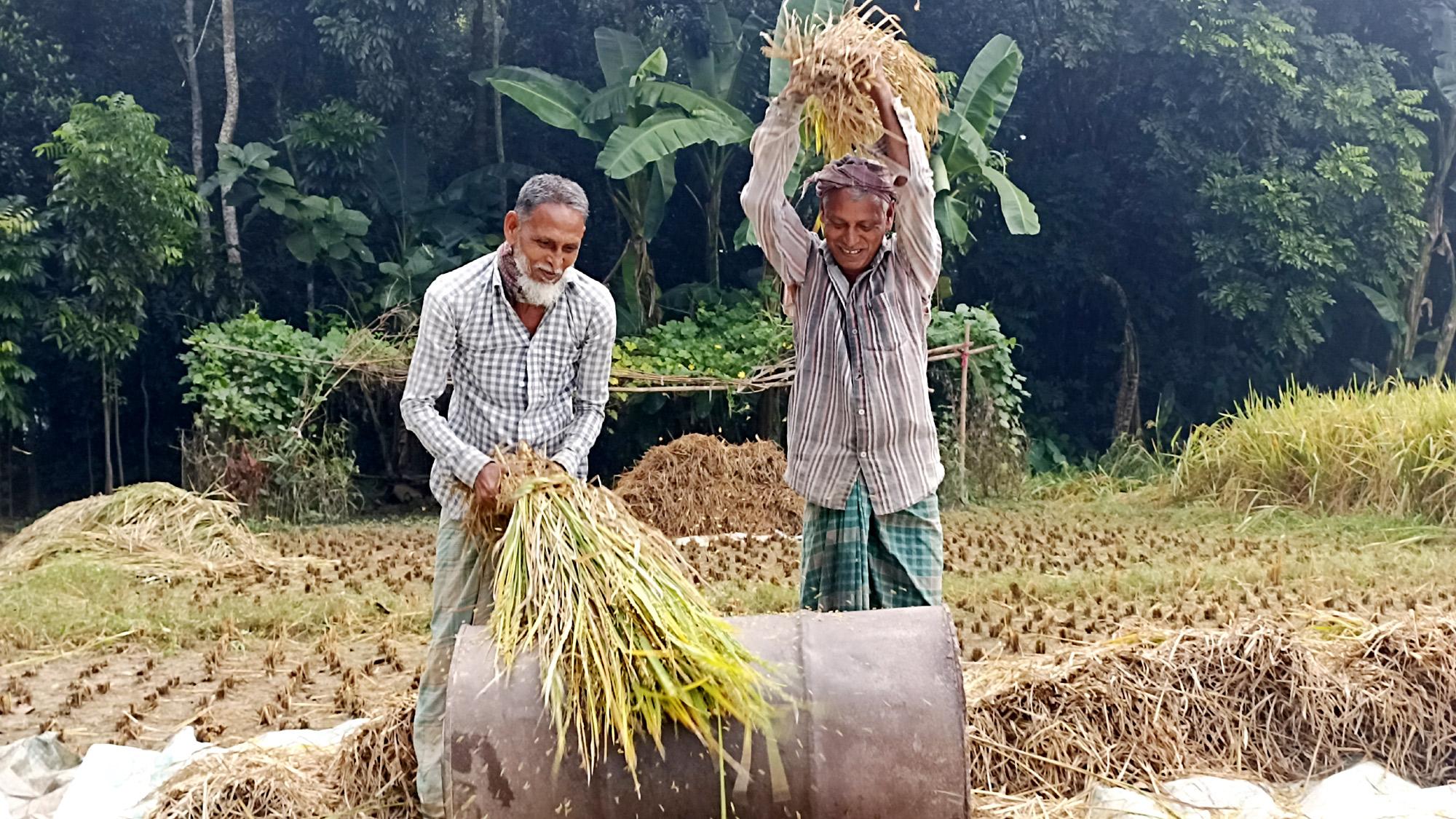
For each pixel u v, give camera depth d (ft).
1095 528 36.58
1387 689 15.06
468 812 9.86
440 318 12.09
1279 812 13.00
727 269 61.93
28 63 49.37
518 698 10.00
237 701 18.93
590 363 12.75
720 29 52.80
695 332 48.98
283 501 42.11
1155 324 66.08
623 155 43.70
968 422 45.91
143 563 30.40
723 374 45.73
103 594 26.71
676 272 61.87
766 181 12.68
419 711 12.37
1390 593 23.81
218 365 42.14
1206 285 64.23
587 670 9.86
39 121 49.83
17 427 47.91
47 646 22.82
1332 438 38.52
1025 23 60.44
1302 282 58.95
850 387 12.46
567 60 62.23
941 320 46.09
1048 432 62.85
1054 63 63.21
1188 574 25.41
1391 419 37.70
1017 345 64.44
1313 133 60.18
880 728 9.91
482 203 56.65
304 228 52.24
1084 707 14.42
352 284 55.21
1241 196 57.82
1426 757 14.75
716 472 37.65
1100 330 66.54
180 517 32.63
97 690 19.61
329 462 43.52
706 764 9.87
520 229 11.77
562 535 10.70
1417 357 66.33
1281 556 27.91
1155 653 15.29
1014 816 12.99
